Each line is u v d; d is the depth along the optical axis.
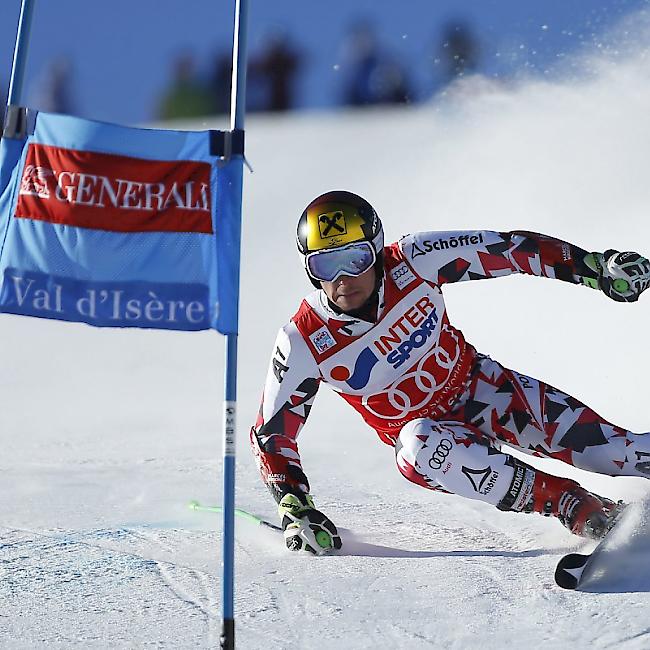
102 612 10.55
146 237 10.16
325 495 16.31
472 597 10.70
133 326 10.07
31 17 10.61
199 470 18.38
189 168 10.24
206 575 11.84
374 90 60.34
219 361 30.91
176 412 24.59
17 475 18.11
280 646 9.48
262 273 39.91
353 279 12.64
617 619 9.83
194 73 65.00
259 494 16.47
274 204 46.50
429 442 12.75
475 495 12.70
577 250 13.05
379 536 13.79
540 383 13.73
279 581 11.54
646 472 13.16
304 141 53.97
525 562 12.07
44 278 10.11
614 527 11.74
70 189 10.18
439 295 13.52
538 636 9.51
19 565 12.34
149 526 14.35
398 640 9.55
